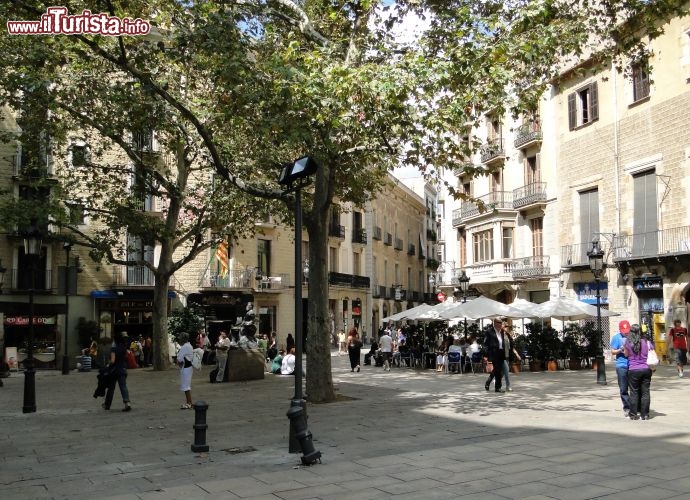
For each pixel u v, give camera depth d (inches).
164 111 660.1
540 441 353.4
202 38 456.8
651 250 995.3
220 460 326.3
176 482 281.4
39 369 1162.6
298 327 347.9
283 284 1531.7
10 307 1161.4
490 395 592.7
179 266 993.5
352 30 566.6
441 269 1787.6
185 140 791.7
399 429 407.5
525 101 488.7
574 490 249.6
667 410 470.3
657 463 294.4
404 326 1242.6
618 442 345.7
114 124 754.2
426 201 2792.8
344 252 1836.9
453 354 871.7
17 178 1131.9
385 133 478.9
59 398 644.1
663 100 987.3
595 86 1133.1
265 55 573.6
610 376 778.8
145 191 949.2
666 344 960.9
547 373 842.8
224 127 742.5
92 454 350.3
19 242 1172.5
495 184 1443.2
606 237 1091.3
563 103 1217.4
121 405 573.9
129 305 1266.0
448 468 293.0
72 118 849.5
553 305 904.3
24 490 272.8
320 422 440.5
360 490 257.8
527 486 257.6
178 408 544.4
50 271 1200.2
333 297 1739.7
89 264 1238.3
